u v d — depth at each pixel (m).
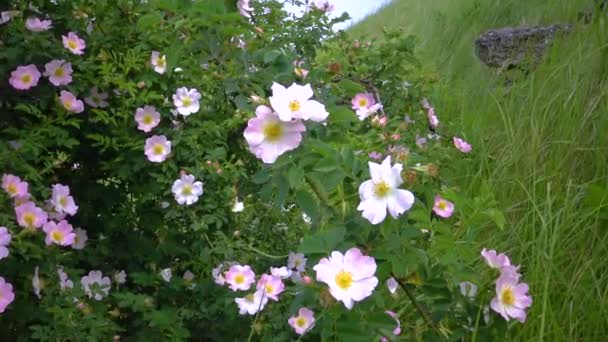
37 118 1.07
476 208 0.76
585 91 1.37
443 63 2.31
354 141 0.98
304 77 0.89
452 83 2.04
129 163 1.09
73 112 1.03
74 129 1.10
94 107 1.10
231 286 0.97
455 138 1.30
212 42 0.89
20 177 0.96
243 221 1.17
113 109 1.06
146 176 1.12
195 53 1.05
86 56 1.10
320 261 0.61
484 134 1.50
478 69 2.07
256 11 1.29
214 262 1.11
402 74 1.48
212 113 1.12
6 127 1.06
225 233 1.13
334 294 0.59
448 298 0.70
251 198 1.18
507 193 1.25
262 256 1.13
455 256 0.73
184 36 0.92
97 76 1.10
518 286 0.68
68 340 0.93
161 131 1.08
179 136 1.07
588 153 1.23
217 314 1.06
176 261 1.16
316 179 0.67
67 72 1.02
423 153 1.29
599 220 1.06
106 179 1.15
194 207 1.09
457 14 2.84
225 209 1.11
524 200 1.18
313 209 0.68
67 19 1.07
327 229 0.67
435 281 0.70
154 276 1.08
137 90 1.10
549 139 1.32
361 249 0.67
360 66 1.40
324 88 0.86
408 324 0.86
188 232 1.14
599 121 1.26
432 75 1.61
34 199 0.91
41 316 0.91
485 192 0.79
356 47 1.47
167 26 0.98
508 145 1.36
